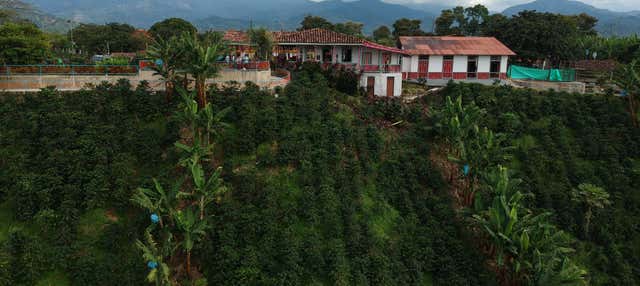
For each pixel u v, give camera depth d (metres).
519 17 56.38
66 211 21.45
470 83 40.50
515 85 46.12
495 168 28.22
